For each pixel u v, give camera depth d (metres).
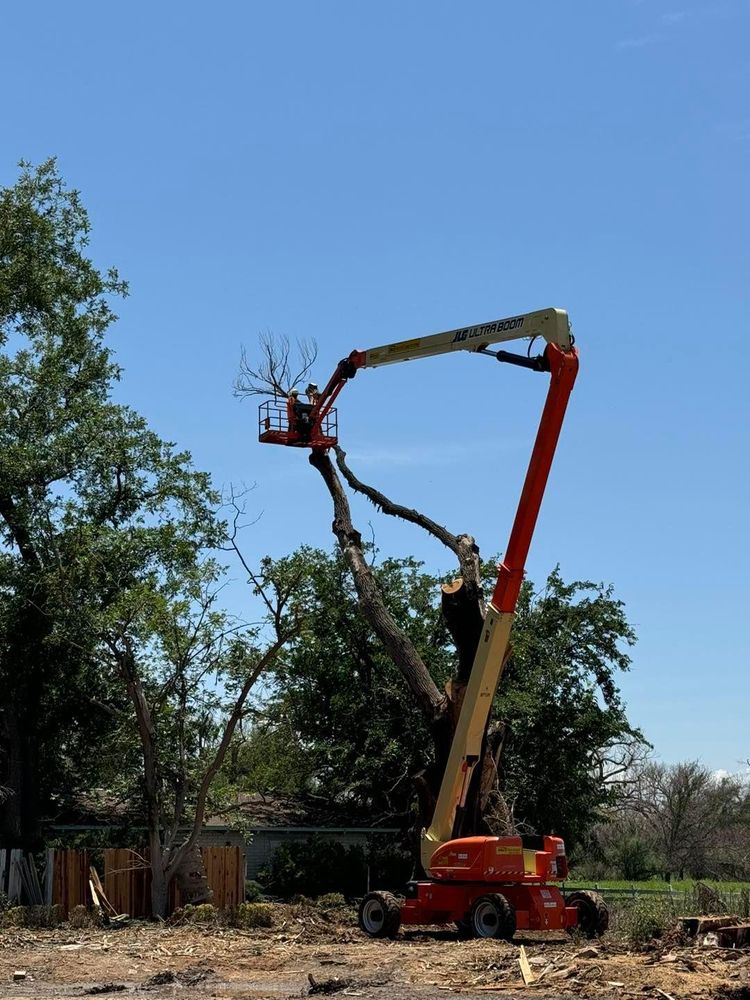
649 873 64.25
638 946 17.44
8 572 35.12
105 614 30.09
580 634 42.53
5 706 36.19
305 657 41.09
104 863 30.64
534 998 13.23
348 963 17.11
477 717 20.59
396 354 22.97
